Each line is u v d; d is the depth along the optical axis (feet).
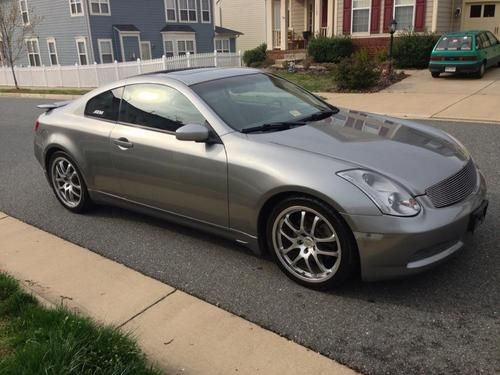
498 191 16.92
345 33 68.90
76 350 8.46
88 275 12.66
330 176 10.54
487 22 66.74
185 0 105.29
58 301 11.33
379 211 10.02
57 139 16.72
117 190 15.42
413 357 8.94
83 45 93.40
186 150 12.91
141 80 14.89
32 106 53.78
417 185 10.43
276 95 14.82
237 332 9.94
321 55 69.10
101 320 10.29
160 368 8.82
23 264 13.46
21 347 8.98
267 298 11.18
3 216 17.48
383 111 35.58
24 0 99.86
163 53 103.30
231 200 12.19
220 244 14.12
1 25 88.63
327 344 9.44
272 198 11.41
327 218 10.59
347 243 10.47
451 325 9.79
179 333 9.98
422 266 10.19
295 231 11.34
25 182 21.76
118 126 15.01
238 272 12.46
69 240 15.03
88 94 16.66
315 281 11.23
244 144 12.05
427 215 10.12
